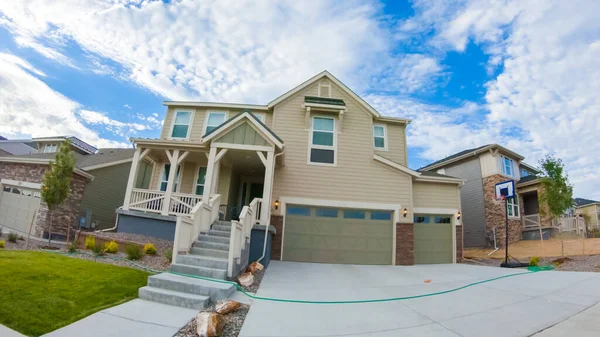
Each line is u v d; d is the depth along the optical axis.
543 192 17.84
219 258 7.77
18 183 15.28
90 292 5.42
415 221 13.65
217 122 14.91
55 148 22.48
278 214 12.42
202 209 9.20
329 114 13.77
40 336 3.80
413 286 7.83
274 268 10.08
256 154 11.57
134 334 4.04
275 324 4.78
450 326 4.86
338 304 6.04
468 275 9.50
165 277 6.14
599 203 24.50
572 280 7.88
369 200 12.88
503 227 18.33
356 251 12.45
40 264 6.66
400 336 4.45
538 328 4.68
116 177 18.02
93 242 9.27
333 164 13.15
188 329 4.36
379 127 15.44
